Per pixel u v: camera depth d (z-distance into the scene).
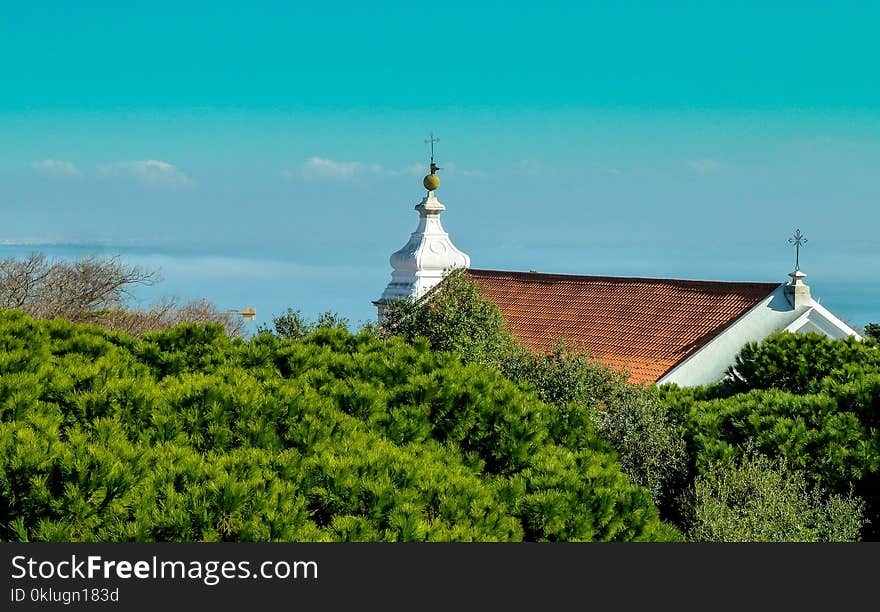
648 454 88.88
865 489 90.81
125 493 49.25
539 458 67.69
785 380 117.88
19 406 60.88
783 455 90.50
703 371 142.12
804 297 147.88
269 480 52.12
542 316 171.38
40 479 47.97
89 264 189.50
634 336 153.75
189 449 55.94
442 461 67.44
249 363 87.44
